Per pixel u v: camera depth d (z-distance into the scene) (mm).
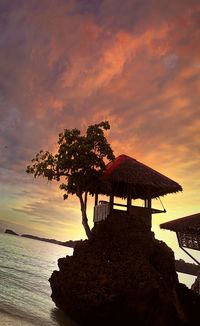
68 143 21625
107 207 21844
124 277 16562
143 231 19578
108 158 21750
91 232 20719
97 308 16000
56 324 17062
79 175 21234
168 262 19109
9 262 63625
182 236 23516
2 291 27062
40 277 52656
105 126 22281
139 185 22891
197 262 22375
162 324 16297
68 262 19250
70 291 17250
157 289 16281
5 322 15234
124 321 16109
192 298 18906
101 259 18078
